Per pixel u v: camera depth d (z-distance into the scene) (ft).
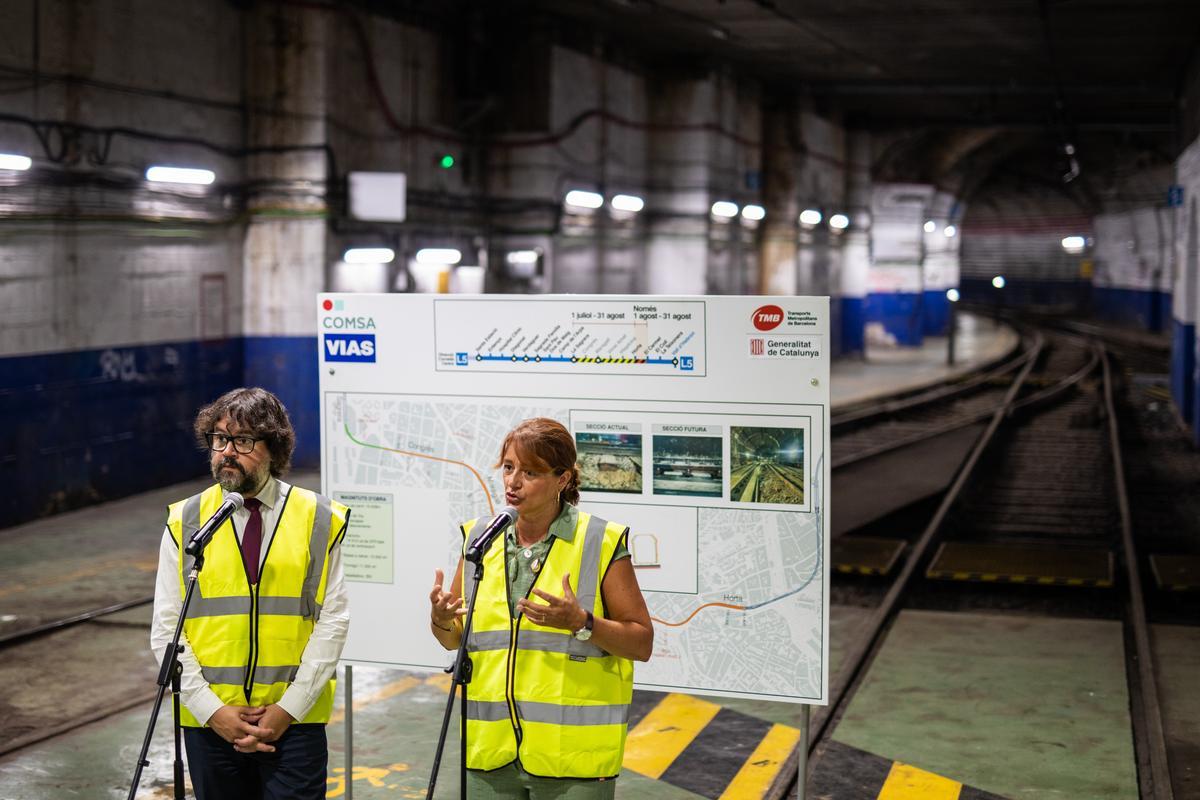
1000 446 62.18
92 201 42.16
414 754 21.02
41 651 27.07
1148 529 42.55
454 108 61.77
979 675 25.82
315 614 13.12
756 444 15.25
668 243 80.64
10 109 38.29
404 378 16.37
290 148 50.08
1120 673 25.95
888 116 113.80
